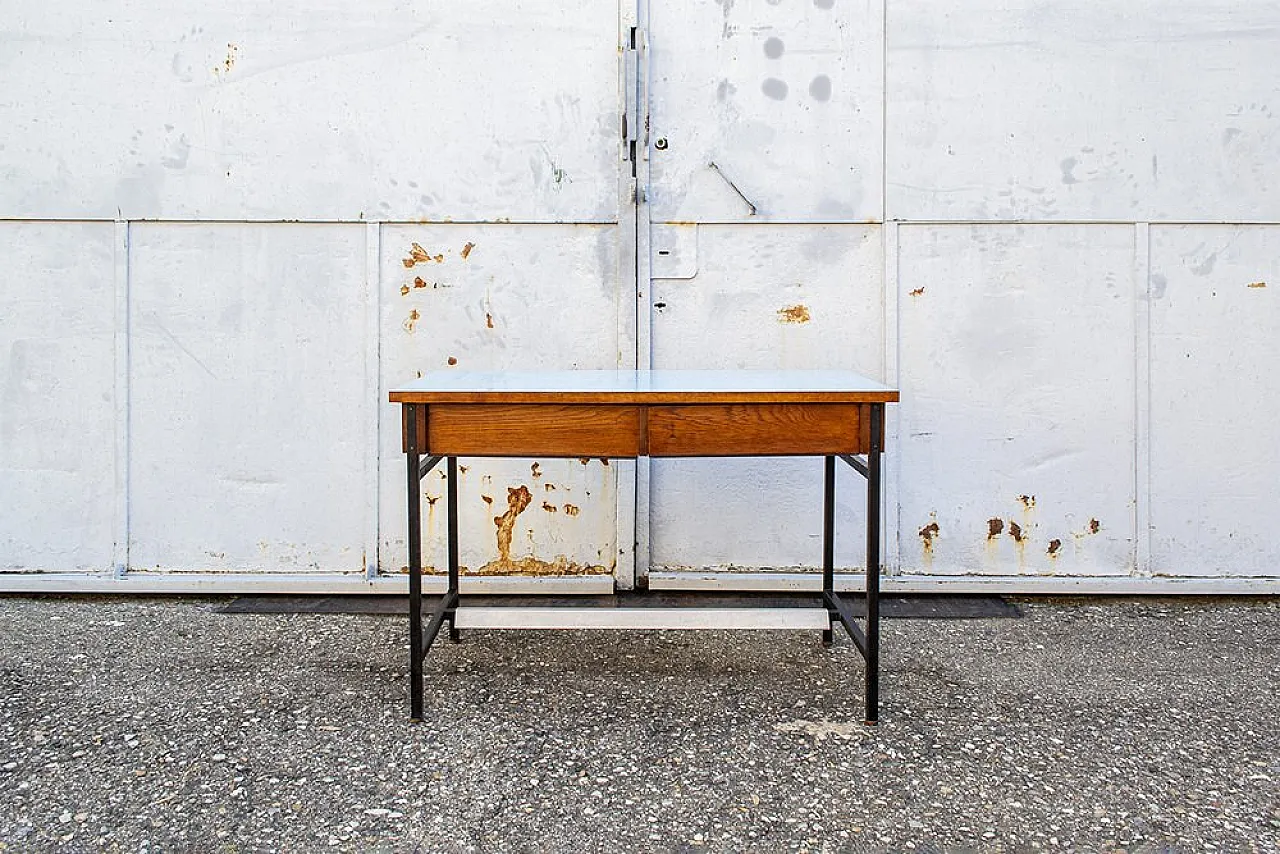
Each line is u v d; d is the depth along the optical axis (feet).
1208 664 8.16
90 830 5.53
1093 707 7.27
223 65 9.72
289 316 9.87
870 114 9.79
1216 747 6.62
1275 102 9.71
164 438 9.91
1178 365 9.86
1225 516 9.92
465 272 9.87
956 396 9.91
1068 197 9.80
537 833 5.56
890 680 7.79
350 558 10.02
